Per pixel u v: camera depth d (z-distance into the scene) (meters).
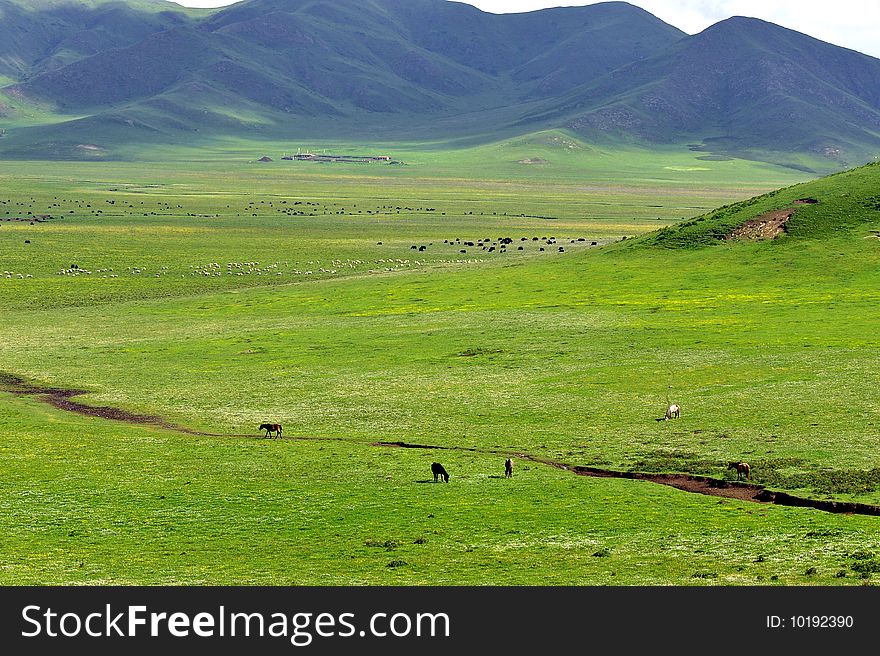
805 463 69.31
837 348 106.50
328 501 63.12
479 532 56.00
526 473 69.69
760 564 49.44
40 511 61.47
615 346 116.06
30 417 91.44
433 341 124.81
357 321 142.00
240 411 94.19
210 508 61.91
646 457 73.69
